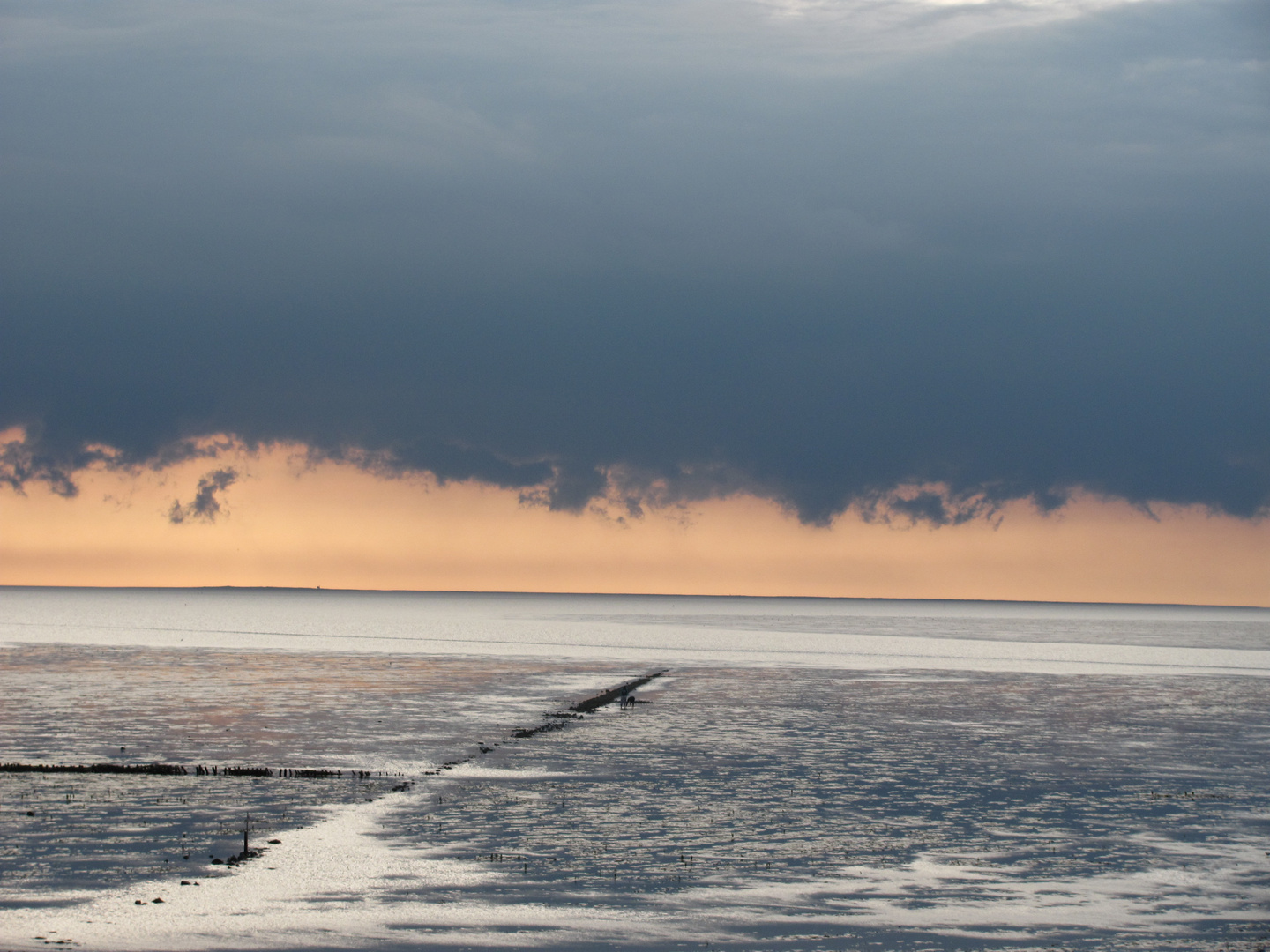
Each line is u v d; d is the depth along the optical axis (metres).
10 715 88.38
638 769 66.56
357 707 97.19
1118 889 42.84
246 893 40.38
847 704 104.19
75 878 41.75
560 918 38.59
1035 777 65.06
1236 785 63.25
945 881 43.66
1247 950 36.47
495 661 156.38
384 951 35.06
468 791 58.94
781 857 46.62
